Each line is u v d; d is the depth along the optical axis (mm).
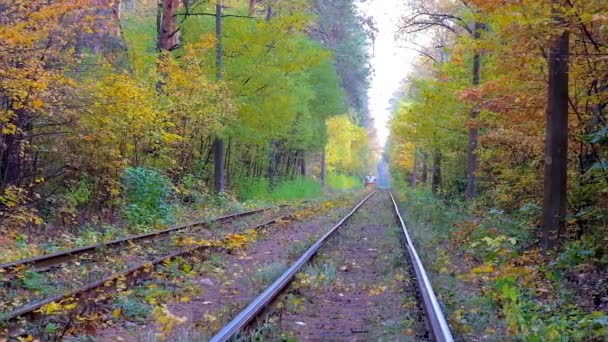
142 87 17859
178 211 19750
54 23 13539
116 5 20953
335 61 44094
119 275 8500
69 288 8055
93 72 16953
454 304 7750
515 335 6234
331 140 65688
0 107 14227
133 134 17969
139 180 17562
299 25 24141
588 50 10977
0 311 6680
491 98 12453
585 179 11391
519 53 10773
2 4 13422
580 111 11836
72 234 14062
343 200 38875
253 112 24891
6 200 13906
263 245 14492
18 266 9023
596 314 6781
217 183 26016
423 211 23781
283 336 6164
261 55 24094
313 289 9000
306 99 34531
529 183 14609
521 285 8727
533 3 9188
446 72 20172
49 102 14695
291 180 46844
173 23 24344
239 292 8680
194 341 5762
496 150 16312
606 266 9227
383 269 10977
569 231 11367
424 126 24344
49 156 16500
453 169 28984
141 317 7188
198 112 21156
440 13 22250
